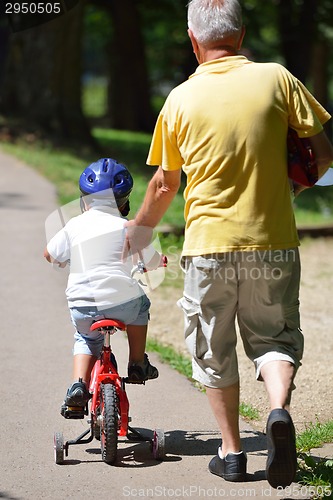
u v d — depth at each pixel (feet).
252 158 40.86
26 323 76.13
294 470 38.37
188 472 45.98
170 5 282.15
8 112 192.03
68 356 67.46
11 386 60.34
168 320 82.48
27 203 129.08
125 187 47.67
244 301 42.01
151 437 50.39
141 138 254.88
